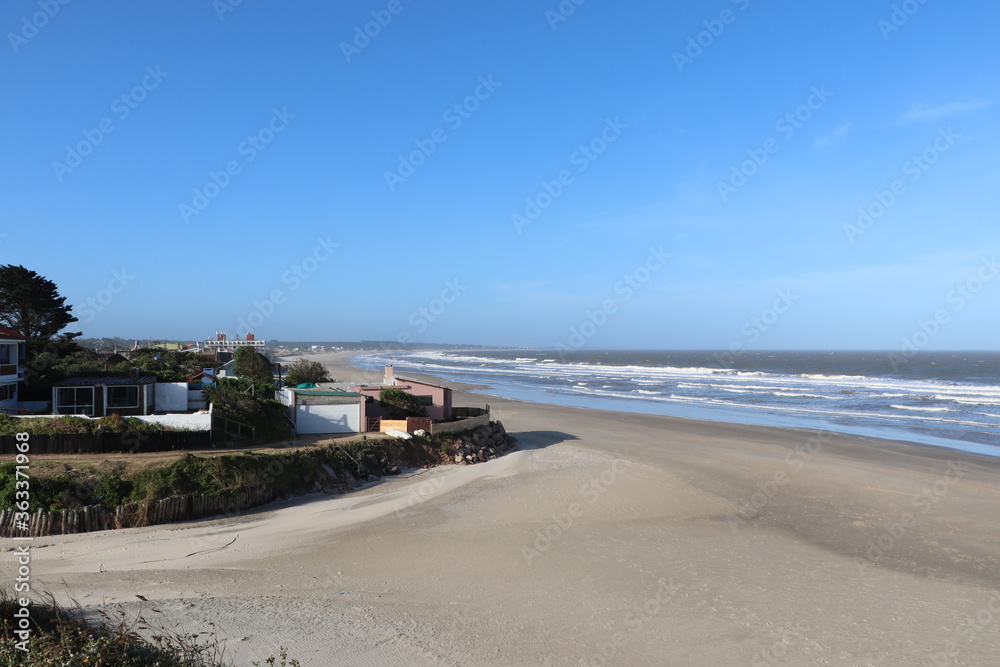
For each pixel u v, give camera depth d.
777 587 16.89
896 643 13.75
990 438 44.66
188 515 21.69
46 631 10.64
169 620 13.06
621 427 48.41
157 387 33.47
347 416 34.59
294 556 18.66
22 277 50.00
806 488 28.91
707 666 12.52
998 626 14.75
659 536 21.33
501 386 92.56
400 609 14.83
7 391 32.19
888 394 77.88
